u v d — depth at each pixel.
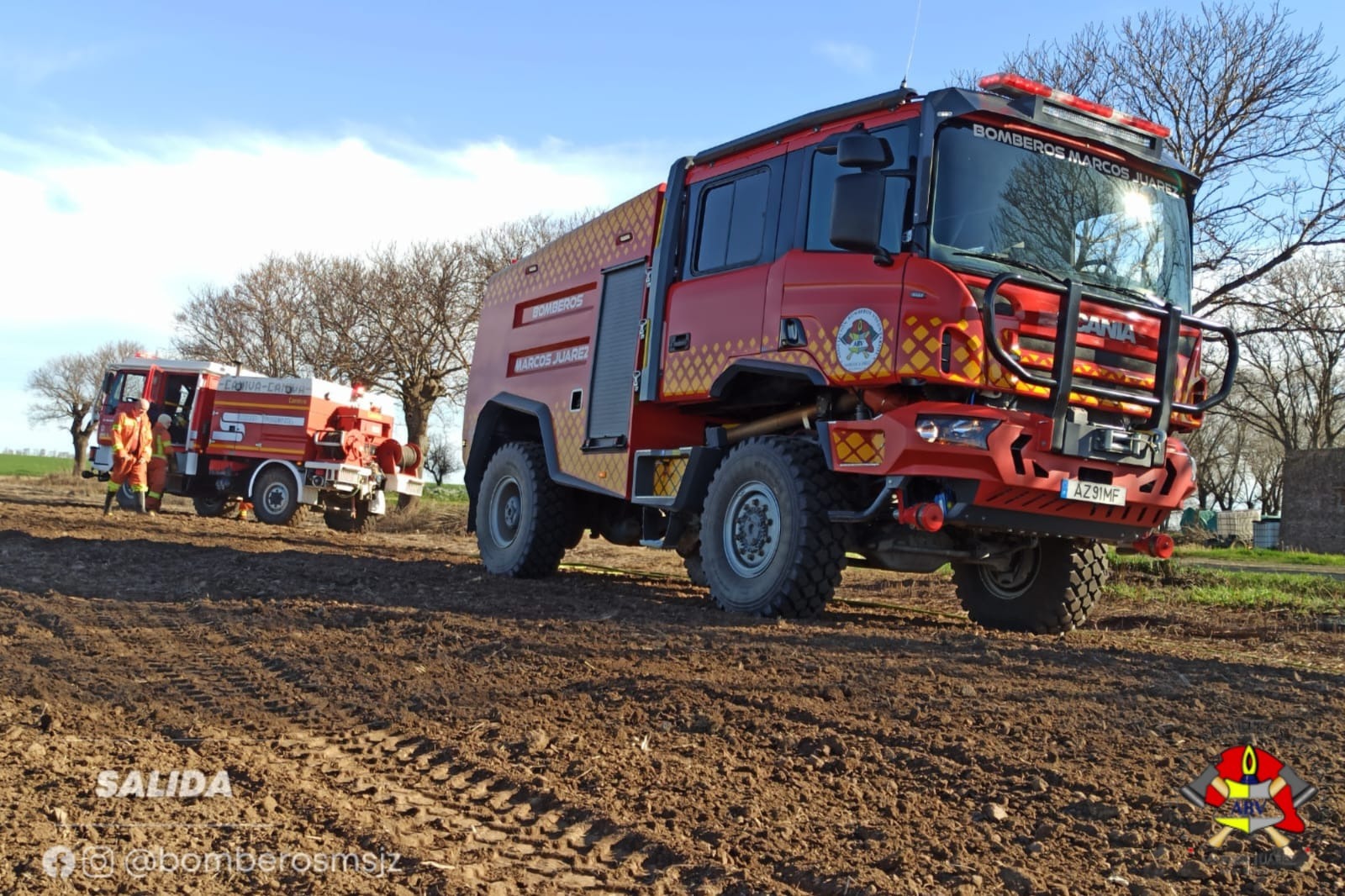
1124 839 3.17
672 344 7.96
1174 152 15.19
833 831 3.29
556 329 9.75
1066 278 6.50
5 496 25.64
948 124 6.46
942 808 3.47
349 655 5.84
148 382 19.84
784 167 7.34
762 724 4.34
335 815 3.44
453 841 3.27
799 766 3.88
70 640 6.20
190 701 4.88
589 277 9.27
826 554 6.84
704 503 7.64
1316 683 5.07
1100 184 6.93
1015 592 7.87
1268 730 4.19
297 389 19.00
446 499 31.14
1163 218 7.19
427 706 4.78
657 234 8.40
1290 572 13.90
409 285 33.47
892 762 3.90
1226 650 6.91
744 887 2.90
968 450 6.13
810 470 6.91
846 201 6.32
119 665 5.60
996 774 3.72
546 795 3.66
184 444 19.75
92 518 16.00
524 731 4.37
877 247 6.32
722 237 7.79
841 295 6.60
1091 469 6.48
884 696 4.70
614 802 3.56
